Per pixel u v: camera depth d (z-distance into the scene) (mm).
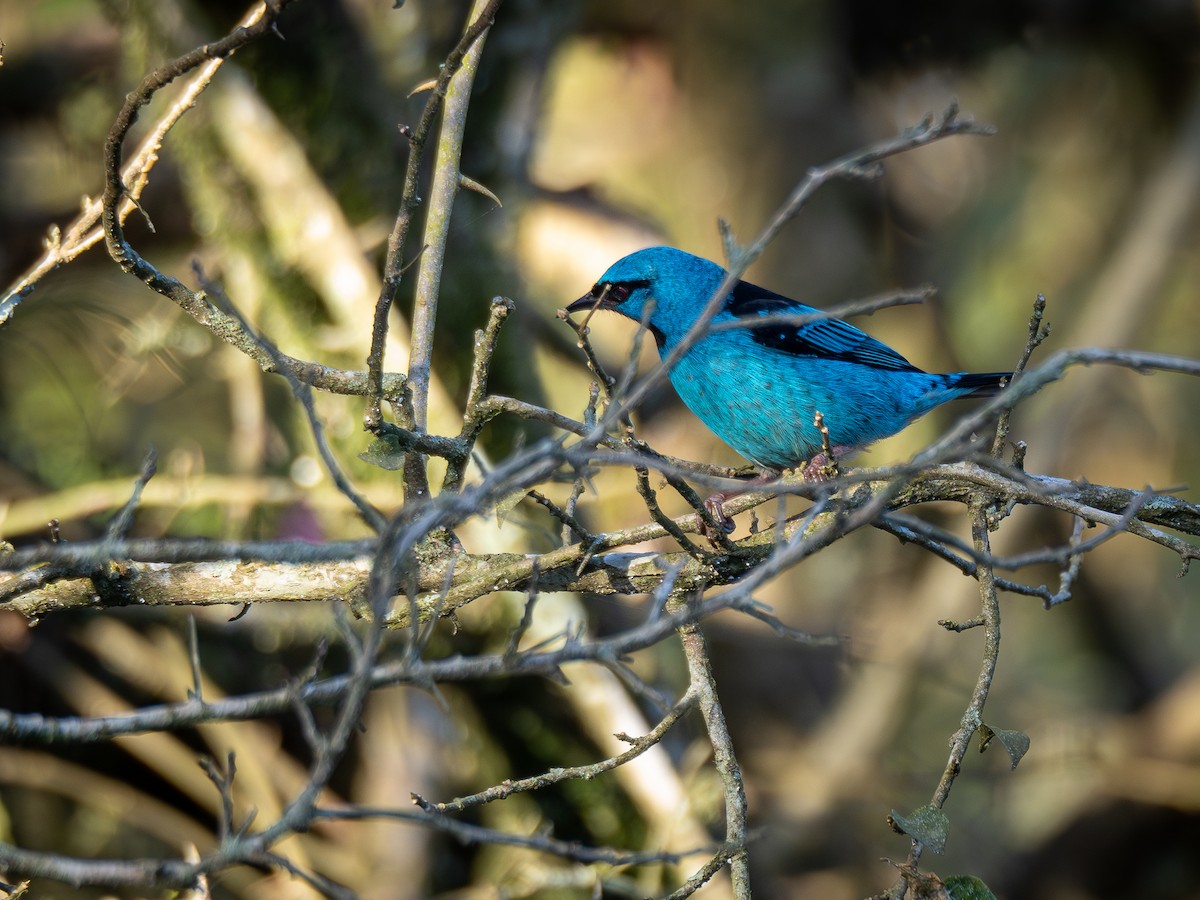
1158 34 16859
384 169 12297
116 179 5637
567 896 11180
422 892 10555
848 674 14781
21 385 12172
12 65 12875
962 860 13969
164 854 10852
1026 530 15977
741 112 16812
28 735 4578
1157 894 13930
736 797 6066
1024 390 4961
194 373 12680
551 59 13164
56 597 6285
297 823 4422
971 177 17422
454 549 6426
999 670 15930
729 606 4996
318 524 11391
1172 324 17625
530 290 13266
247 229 11523
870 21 16750
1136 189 17266
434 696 4742
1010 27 16656
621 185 16891
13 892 6242
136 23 11852
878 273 17188
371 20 12336
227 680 11070
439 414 11016
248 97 11453
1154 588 16688
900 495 6562
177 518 11875
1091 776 14391
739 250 4965
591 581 6523
